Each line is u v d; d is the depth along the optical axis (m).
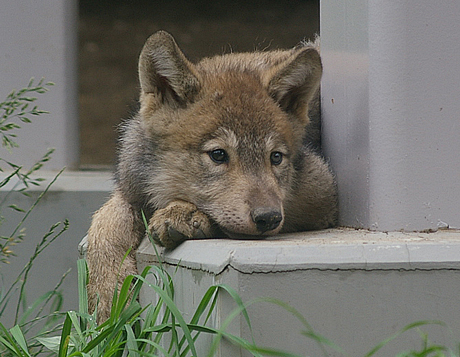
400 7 7.49
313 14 34.25
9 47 13.59
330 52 8.98
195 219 7.33
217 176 7.77
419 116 7.50
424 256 5.85
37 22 13.63
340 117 8.65
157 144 8.27
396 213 7.54
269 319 5.71
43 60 13.64
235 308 5.70
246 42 34.41
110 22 35.53
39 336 8.52
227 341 5.68
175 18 35.25
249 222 7.27
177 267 6.46
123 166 8.74
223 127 7.80
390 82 7.52
